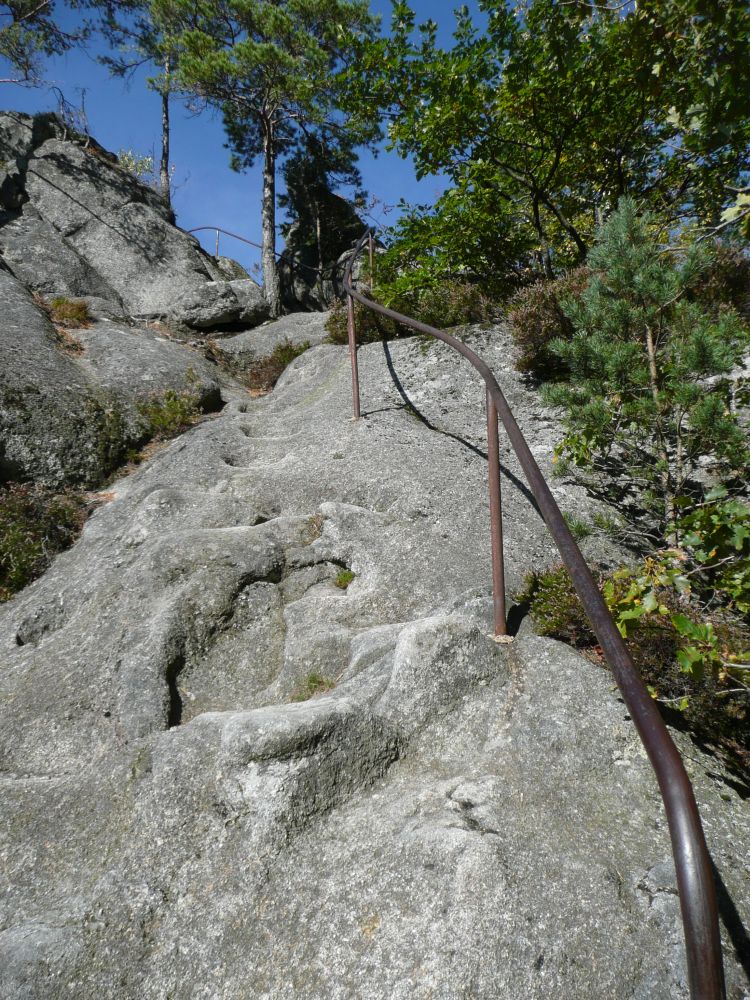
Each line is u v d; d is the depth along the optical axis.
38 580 5.23
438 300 8.61
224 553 4.44
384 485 5.26
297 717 2.92
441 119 7.96
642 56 3.46
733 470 4.43
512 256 9.25
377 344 8.54
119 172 14.75
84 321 10.19
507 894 2.21
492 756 2.92
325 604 4.20
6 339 7.96
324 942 2.26
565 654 3.36
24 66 13.33
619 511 5.12
